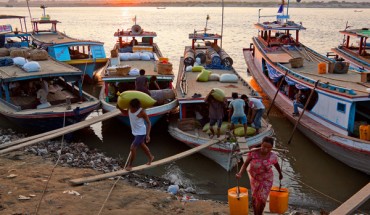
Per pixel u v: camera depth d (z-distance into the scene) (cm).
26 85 1889
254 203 762
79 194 943
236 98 1402
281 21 2819
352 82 1681
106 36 5978
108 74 1791
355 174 1427
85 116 1675
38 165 1220
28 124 1634
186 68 2167
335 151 1486
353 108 1431
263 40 2689
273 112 2123
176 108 1906
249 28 7488
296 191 1301
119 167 1362
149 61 2233
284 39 2633
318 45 4797
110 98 1836
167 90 1728
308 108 1759
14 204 854
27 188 962
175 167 1441
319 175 1424
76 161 1345
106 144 1678
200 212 897
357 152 1342
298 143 1708
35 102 1695
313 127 1591
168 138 1730
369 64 2170
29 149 1405
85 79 2786
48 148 1470
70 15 15712
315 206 1187
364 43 2373
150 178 1312
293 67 2031
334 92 1509
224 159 1359
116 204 900
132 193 985
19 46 2958
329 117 1567
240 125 1465
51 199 893
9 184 989
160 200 962
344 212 743
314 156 1584
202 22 9619
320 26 8175
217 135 1417
